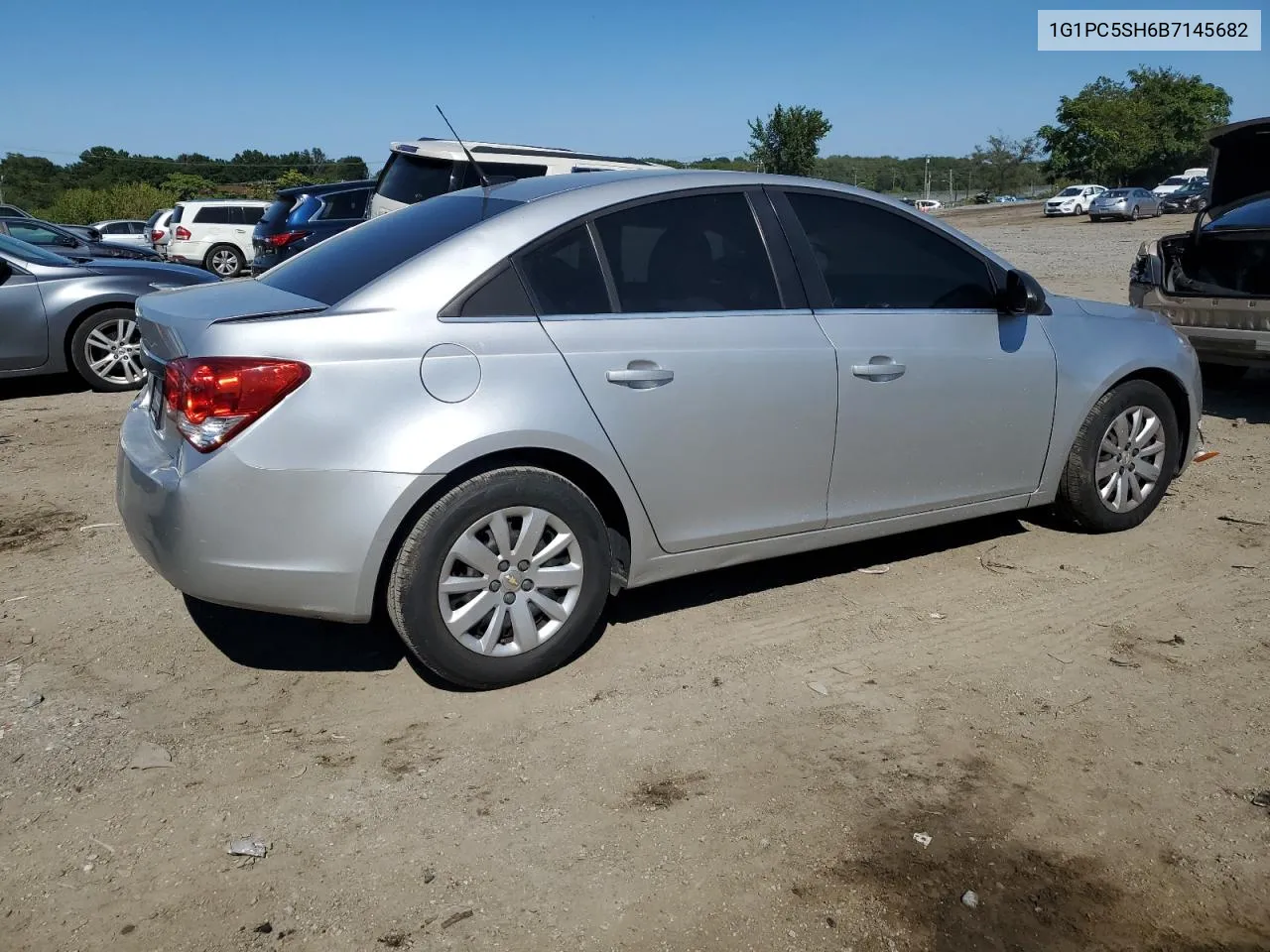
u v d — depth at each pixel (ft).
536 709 11.07
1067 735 10.50
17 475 19.63
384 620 13.08
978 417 14.20
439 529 10.56
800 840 8.85
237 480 10.06
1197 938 7.82
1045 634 12.82
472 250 11.11
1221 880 8.42
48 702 11.21
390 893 8.24
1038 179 310.04
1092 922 7.96
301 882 8.38
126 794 9.55
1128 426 15.98
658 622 13.23
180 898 8.19
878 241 13.71
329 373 10.21
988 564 15.12
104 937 7.77
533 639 11.35
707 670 11.92
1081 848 8.77
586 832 8.99
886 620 13.26
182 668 12.01
